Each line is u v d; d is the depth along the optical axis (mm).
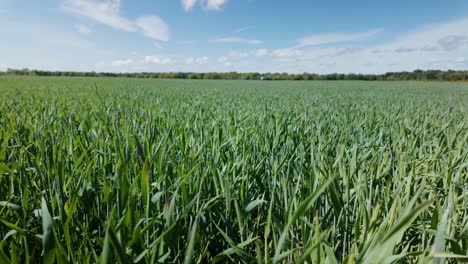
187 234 1359
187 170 1790
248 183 1812
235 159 2139
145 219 1144
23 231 1044
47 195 1549
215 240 1617
